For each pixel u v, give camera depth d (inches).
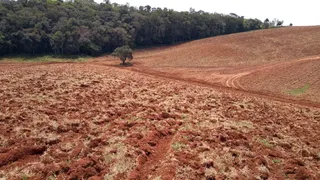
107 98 709.9
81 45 2032.5
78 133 457.4
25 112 526.0
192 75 1398.9
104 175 319.6
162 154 396.2
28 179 301.1
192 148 409.4
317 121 622.5
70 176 309.0
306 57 1669.5
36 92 701.9
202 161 366.0
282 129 544.7
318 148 447.2
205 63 1776.6
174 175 324.5
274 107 753.0
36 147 375.9
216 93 908.6
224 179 329.1
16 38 1863.9
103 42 2207.2
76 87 809.5
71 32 2022.6
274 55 1868.8
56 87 783.1
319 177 345.7
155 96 784.3
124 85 930.7
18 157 351.6
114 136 439.2
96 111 580.7
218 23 3122.5
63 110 568.4
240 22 3449.8
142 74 1342.3
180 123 535.2
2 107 551.5
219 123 546.0
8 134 421.7
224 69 1572.3
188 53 2073.1
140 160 361.1
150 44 2677.2
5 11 2018.9
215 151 403.9
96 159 352.2
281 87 1067.3
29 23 1999.3
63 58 1889.8
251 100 826.2
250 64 1680.6
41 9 2287.2
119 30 2265.0
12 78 875.4
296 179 339.9
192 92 890.7
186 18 2839.6
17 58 1792.6
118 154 372.2
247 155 399.2
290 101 887.1
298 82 1093.1
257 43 2212.1
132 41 2442.2
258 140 465.4
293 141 474.0
